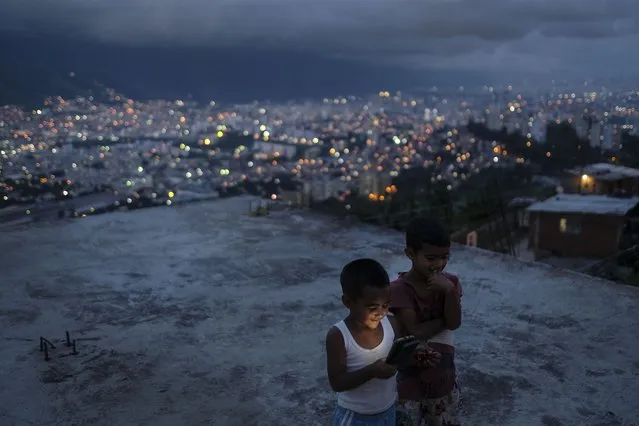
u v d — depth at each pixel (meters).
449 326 2.17
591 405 3.23
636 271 8.88
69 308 4.98
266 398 3.36
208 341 4.24
